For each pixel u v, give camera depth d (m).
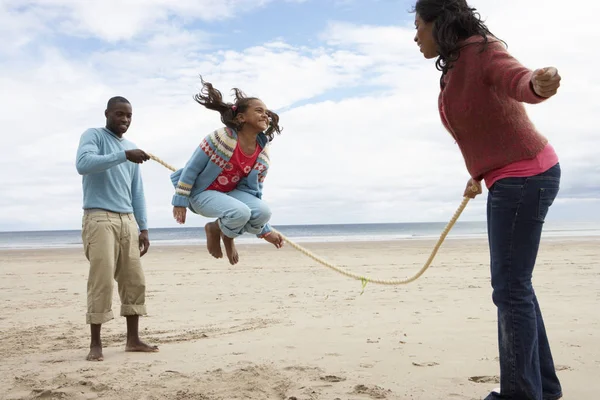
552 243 21.45
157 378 4.07
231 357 4.66
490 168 3.02
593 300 7.16
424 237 36.09
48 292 9.41
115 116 5.12
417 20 3.16
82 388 3.87
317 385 3.79
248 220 3.88
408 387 3.72
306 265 13.47
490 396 3.16
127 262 5.07
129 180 5.20
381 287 9.04
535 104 2.57
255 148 3.92
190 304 7.78
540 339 3.26
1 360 4.76
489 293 8.06
